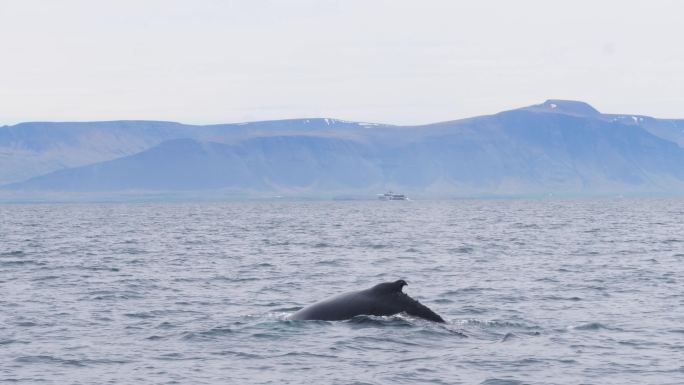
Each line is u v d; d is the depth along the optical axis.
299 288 135.38
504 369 76.44
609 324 99.12
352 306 97.88
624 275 152.00
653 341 88.81
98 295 125.88
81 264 178.75
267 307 113.62
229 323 98.50
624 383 71.94
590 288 133.12
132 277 151.88
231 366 77.81
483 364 78.19
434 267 169.75
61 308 112.56
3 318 104.00
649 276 150.25
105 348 85.75
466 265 173.62
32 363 79.06
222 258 194.50
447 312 109.12
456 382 72.00
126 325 99.06
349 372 75.25
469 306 114.06
